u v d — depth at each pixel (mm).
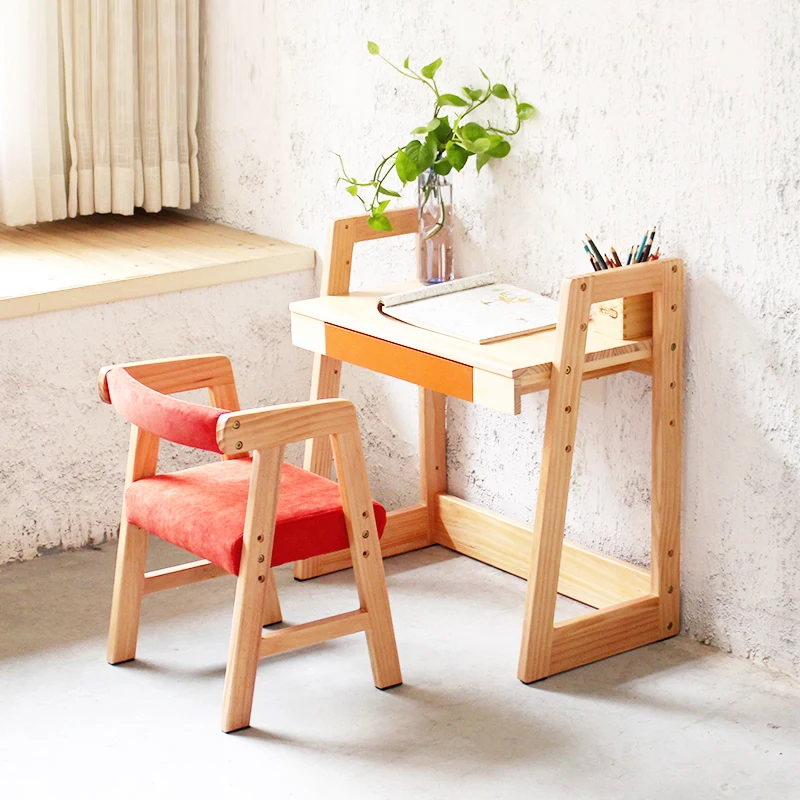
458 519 3262
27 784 2256
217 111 3844
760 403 2525
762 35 2373
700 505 2693
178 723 2459
